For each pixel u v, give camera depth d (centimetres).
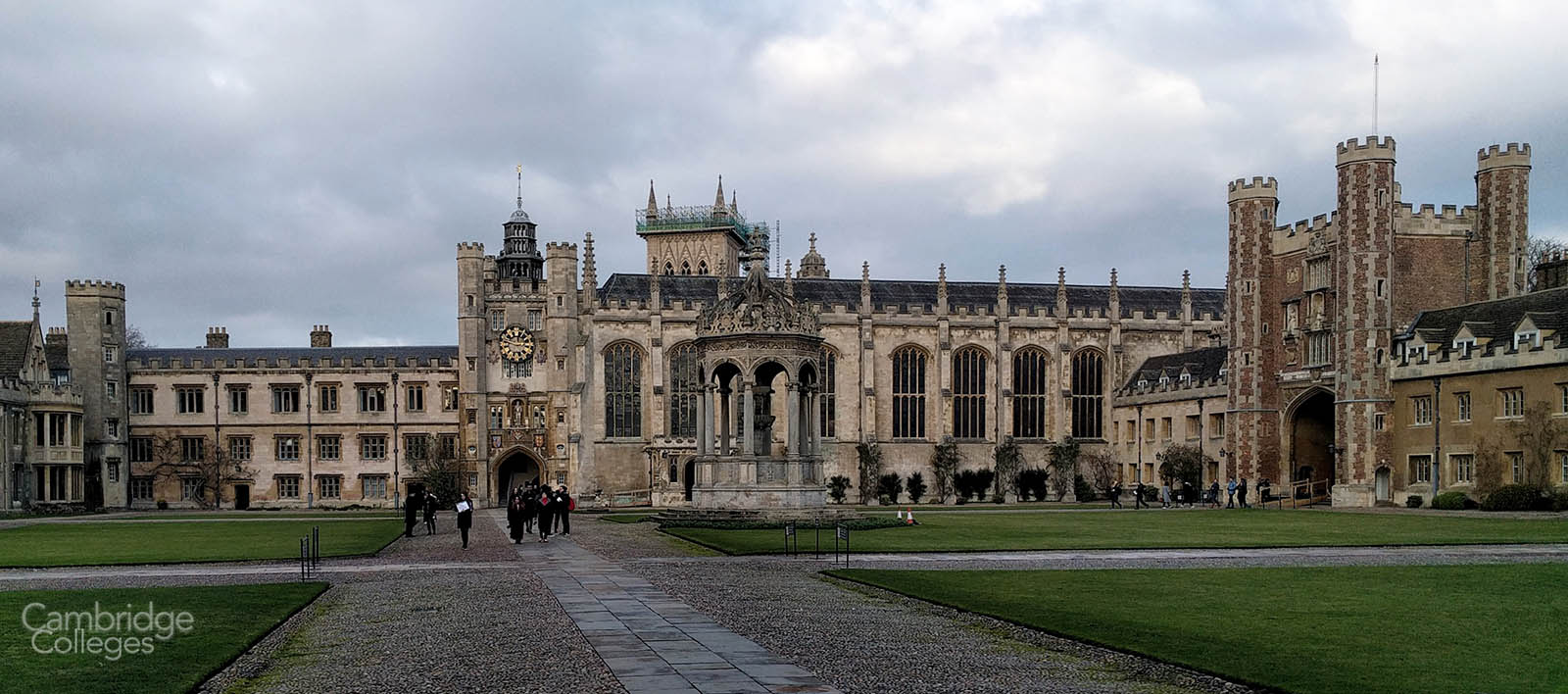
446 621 2558
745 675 1934
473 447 10925
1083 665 2067
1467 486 7488
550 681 1895
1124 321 11731
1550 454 6812
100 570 3838
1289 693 1820
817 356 6397
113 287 11300
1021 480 11281
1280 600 2825
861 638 2294
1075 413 11669
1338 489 8381
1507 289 8506
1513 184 8531
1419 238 8525
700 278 11650
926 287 12056
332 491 11394
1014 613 2602
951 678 1934
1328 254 8825
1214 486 8894
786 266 11594
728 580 3331
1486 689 1839
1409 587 3055
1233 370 9512
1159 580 3253
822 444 11119
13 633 2428
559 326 10988
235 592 3098
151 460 11400
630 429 10912
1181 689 1883
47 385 10219
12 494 9656
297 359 11594
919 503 11044
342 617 2708
